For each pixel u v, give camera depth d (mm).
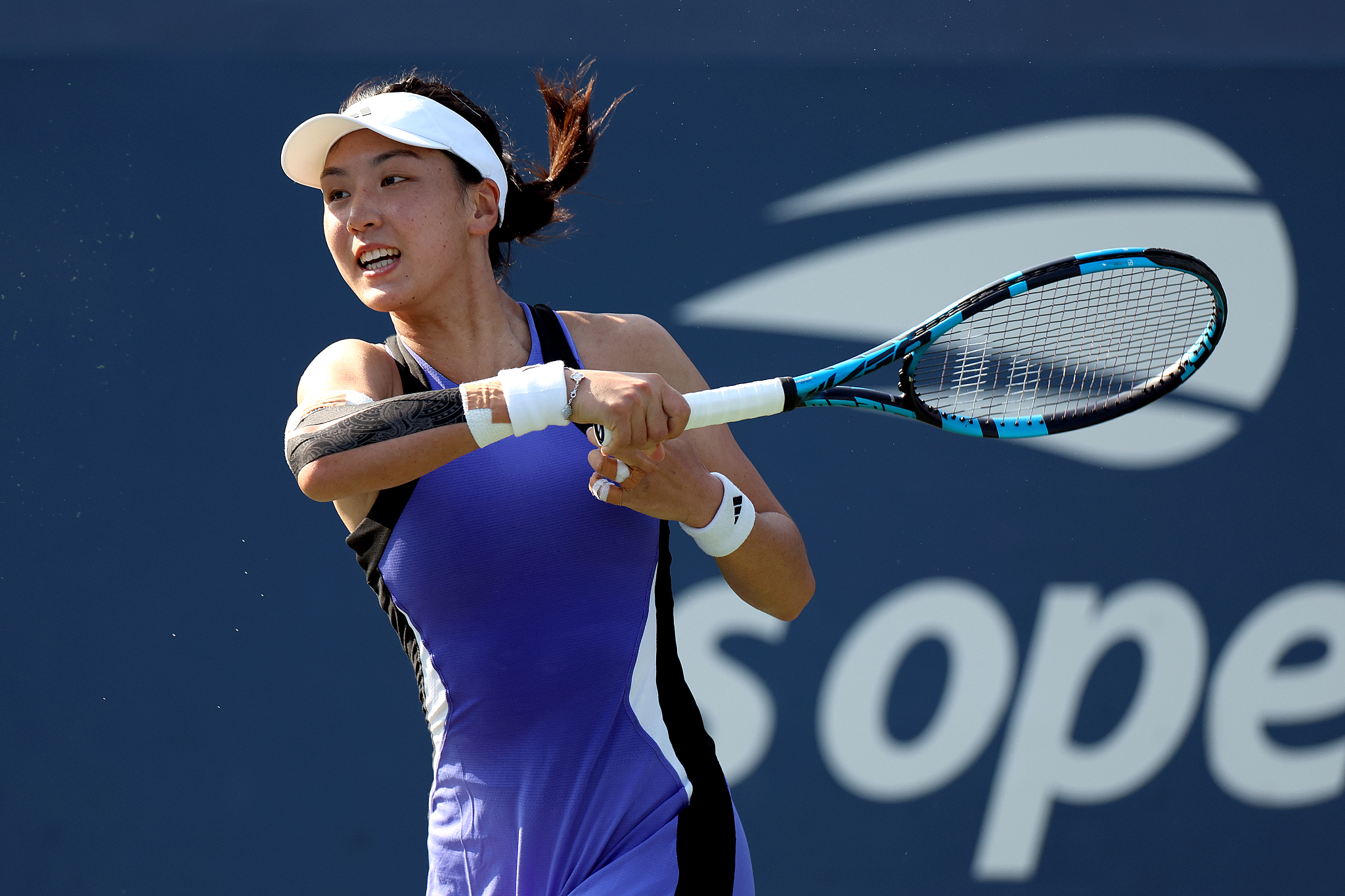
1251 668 19344
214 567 17875
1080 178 19625
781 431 18797
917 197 19312
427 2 18562
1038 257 19422
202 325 18047
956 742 18766
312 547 18094
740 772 18375
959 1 19594
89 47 18062
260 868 17703
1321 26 20109
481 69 18594
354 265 6953
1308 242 19953
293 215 18297
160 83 18172
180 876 17547
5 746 17375
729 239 18938
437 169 6879
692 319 18797
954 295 19266
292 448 6117
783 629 18578
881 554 18828
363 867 17859
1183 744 19172
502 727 6848
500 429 6098
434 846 7156
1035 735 18922
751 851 18297
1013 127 19531
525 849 6832
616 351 7484
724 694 18422
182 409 17922
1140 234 19672
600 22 18891
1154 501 19375
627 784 6871
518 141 18562
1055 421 8469
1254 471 19609
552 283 18531
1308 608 19484
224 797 17719
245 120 18266
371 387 6801
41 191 17859
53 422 17688
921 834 18594
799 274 19016
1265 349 19797
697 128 18984
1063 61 19703
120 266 17938
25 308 17734
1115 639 19141
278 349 18141
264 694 17859
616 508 6828
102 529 17703
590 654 6793
